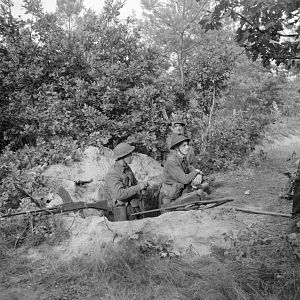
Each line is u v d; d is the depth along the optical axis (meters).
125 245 4.52
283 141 16.16
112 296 3.74
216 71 9.85
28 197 6.23
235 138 9.97
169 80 9.65
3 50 8.19
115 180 5.71
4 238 4.90
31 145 8.17
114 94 8.14
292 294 3.59
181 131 8.09
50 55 8.27
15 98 8.02
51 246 4.79
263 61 5.11
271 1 4.30
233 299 3.61
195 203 5.48
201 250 4.61
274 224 5.36
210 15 4.98
